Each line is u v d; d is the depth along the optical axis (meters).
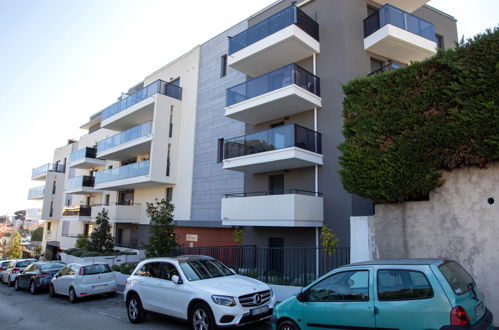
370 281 5.09
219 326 6.65
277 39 13.91
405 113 7.67
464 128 6.70
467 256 6.75
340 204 12.64
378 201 8.09
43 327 8.63
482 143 6.50
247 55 15.06
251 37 15.32
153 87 22.25
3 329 8.55
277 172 15.18
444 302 4.36
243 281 7.80
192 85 21.83
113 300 12.44
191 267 8.19
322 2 14.86
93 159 30.97
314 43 14.32
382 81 8.30
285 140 12.97
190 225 19.09
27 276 16.14
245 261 14.68
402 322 4.60
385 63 14.78
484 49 6.64
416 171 7.34
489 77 6.49
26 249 56.56
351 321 5.07
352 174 8.27
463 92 6.82
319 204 13.00
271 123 15.91
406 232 7.59
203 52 21.62
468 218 6.84
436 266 4.68
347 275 5.42
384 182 7.72
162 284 8.09
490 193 6.65
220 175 18.56
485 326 4.52
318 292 5.64
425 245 7.29
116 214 22.88
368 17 14.21
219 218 18.14
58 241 36.62
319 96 14.12
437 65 7.48
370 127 8.23
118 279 15.71
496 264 6.42
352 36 13.97
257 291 7.30
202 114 20.64
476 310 4.58
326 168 13.38
